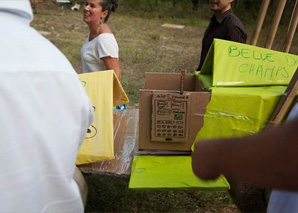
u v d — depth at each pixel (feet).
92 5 7.35
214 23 8.25
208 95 4.82
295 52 21.36
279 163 1.89
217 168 2.25
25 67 2.31
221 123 4.90
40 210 2.53
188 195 7.72
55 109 2.43
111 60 7.44
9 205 2.31
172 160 5.01
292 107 4.63
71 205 2.72
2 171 2.26
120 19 33.45
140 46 22.75
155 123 4.96
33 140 2.34
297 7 6.50
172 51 22.20
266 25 30.09
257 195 4.61
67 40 23.18
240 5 38.11
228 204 7.52
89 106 2.72
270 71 5.19
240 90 4.88
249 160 2.02
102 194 7.47
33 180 2.39
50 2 34.50
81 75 5.27
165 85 6.38
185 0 38.93
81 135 2.70
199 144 2.43
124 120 6.75
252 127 4.81
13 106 2.24
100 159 4.81
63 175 2.56
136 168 4.80
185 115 4.90
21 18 2.55
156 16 36.22
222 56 5.20
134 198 7.52
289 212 3.25
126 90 13.92
